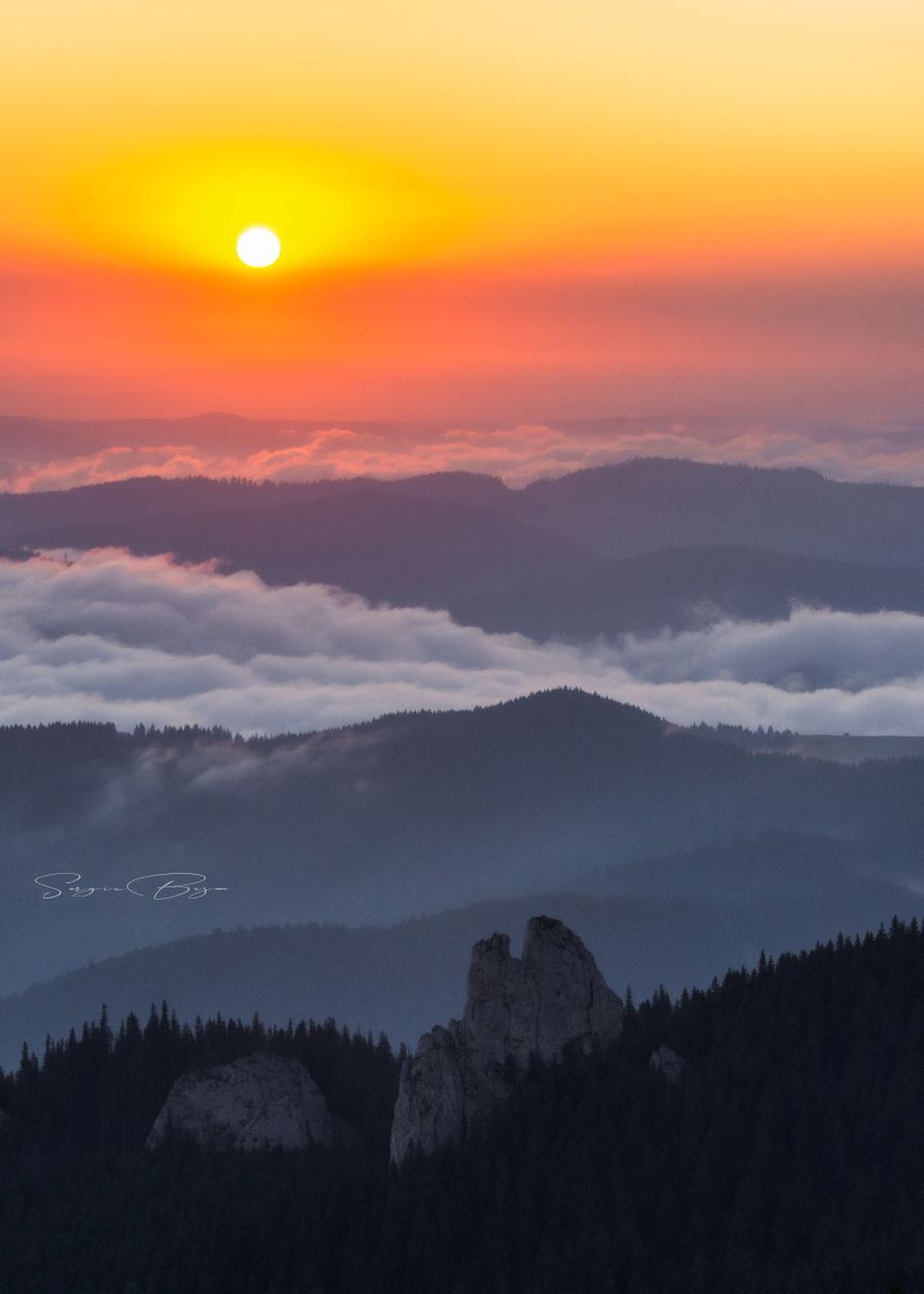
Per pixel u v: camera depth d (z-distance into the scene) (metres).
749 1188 184.12
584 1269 176.62
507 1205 189.50
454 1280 183.38
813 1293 162.38
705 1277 174.12
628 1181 189.50
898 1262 164.62
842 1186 183.38
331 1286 188.00
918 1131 187.50
